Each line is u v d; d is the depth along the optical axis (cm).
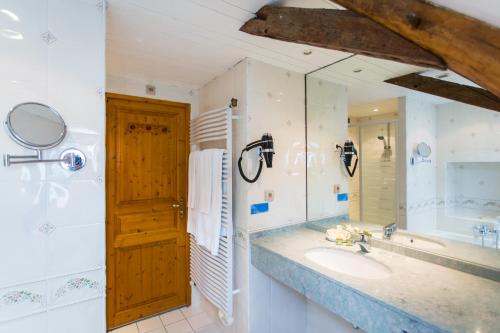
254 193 186
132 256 233
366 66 175
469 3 80
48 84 109
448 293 111
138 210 234
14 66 104
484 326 88
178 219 254
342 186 199
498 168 118
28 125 104
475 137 124
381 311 105
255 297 186
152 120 239
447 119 134
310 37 129
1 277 101
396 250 160
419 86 146
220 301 195
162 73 213
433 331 89
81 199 116
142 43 161
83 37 117
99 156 120
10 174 103
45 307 109
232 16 134
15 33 104
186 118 254
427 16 90
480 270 126
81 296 116
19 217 104
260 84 188
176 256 254
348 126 192
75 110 115
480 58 79
